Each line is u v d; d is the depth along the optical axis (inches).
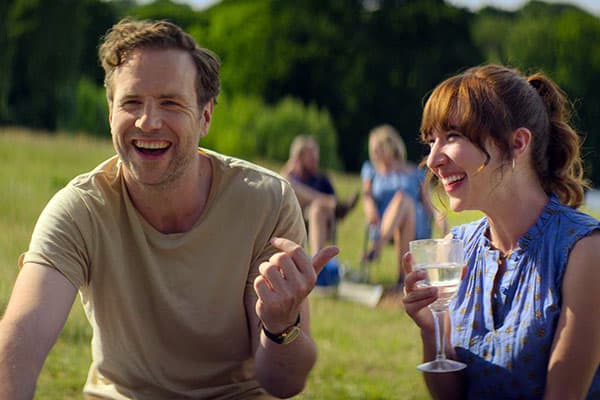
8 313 116.3
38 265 119.9
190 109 122.1
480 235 121.0
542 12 1886.1
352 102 1867.6
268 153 1454.2
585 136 120.3
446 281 112.4
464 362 118.3
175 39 122.3
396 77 1854.1
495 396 116.1
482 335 116.8
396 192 343.9
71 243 121.9
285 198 129.8
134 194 124.5
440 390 122.0
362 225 506.3
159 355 127.3
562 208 113.4
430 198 125.4
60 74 1395.2
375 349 240.7
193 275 125.8
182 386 128.3
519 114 112.6
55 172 586.9
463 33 1863.9
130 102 120.6
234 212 127.0
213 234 126.2
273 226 128.3
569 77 1723.7
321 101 1915.6
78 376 197.9
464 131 112.0
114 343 127.3
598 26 1765.5
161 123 119.7
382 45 1867.6
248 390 130.3
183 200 124.8
